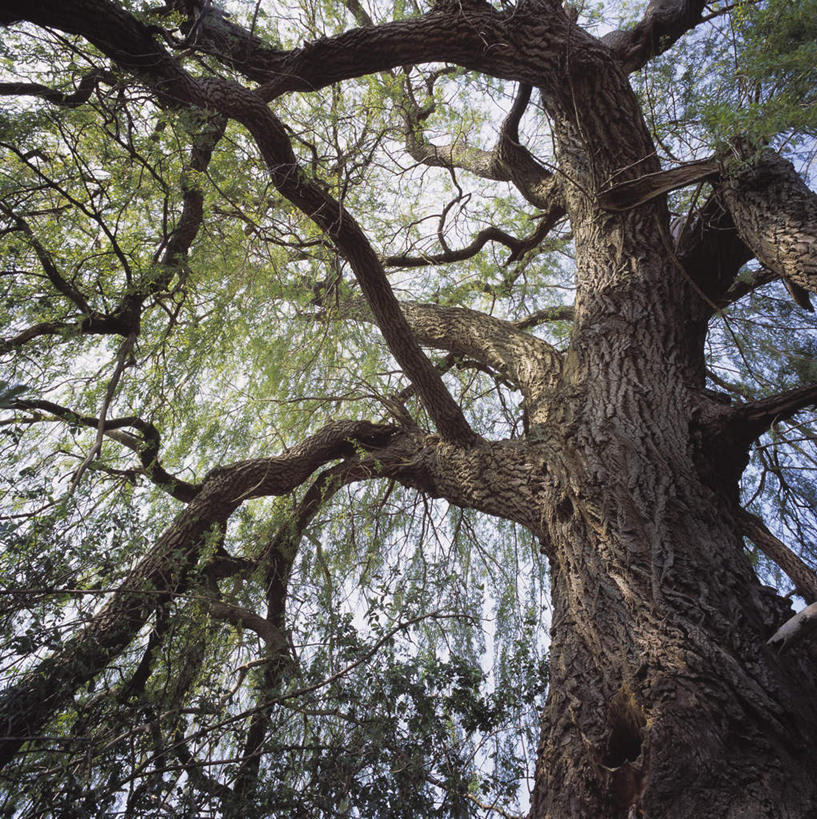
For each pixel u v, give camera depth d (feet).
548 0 12.68
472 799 9.62
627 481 10.48
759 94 10.37
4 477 10.66
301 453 15.66
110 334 12.87
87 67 10.71
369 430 16.55
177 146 11.66
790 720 7.61
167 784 8.73
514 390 18.49
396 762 9.31
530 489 12.23
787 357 15.46
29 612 9.18
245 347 15.10
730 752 7.40
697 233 12.95
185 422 14.92
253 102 10.62
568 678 9.20
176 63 10.48
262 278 14.11
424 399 13.98
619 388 11.87
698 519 9.95
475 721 10.34
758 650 8.32
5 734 9.05
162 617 11.24
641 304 12.85
